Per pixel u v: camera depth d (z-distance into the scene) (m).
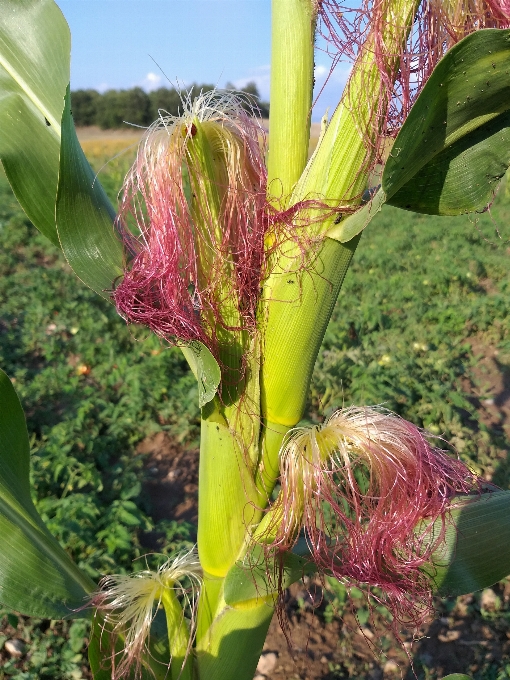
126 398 5.82
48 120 1.68
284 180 1.29
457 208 1.32
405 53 1.11
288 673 3.28
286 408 1.40
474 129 1.19
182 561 1.79
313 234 1.23
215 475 1.49
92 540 3.87
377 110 1.13
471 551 1.61
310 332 1.31
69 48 1.69
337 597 3.58
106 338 7.35
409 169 1.13
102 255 1.44
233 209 1.34
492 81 1.04
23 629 3.44
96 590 1.71
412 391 5.88
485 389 6.64
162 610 2.11
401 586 1.47
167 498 4.82
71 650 3.32
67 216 1.39
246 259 1.33
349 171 1.18
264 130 1.48
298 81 1.23
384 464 1.39
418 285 9.84
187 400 5.76
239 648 1.59
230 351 1.39
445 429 5.34
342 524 1.47
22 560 1.56
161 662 1.72
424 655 3.38
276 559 1.45
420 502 1.40
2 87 1.69
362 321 7.80
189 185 1.41
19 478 1.71
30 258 11.73
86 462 4.88
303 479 1.35
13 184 1.62
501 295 9.29
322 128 1.26
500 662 3.34
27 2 1.72
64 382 6.25
